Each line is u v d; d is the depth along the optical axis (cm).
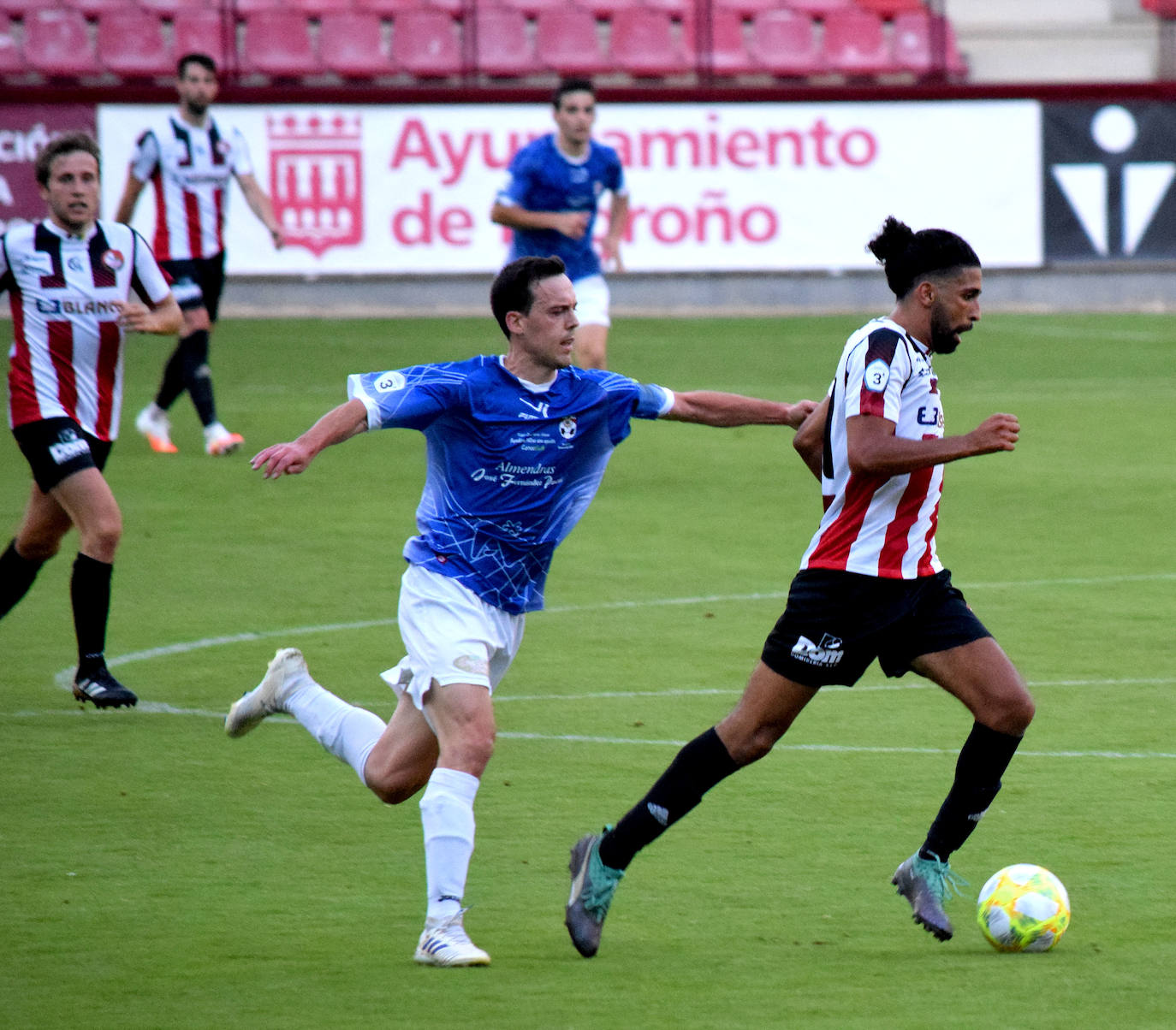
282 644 3156
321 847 2122
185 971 1697
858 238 8600
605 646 3148
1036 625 3269
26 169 7956
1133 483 4738
